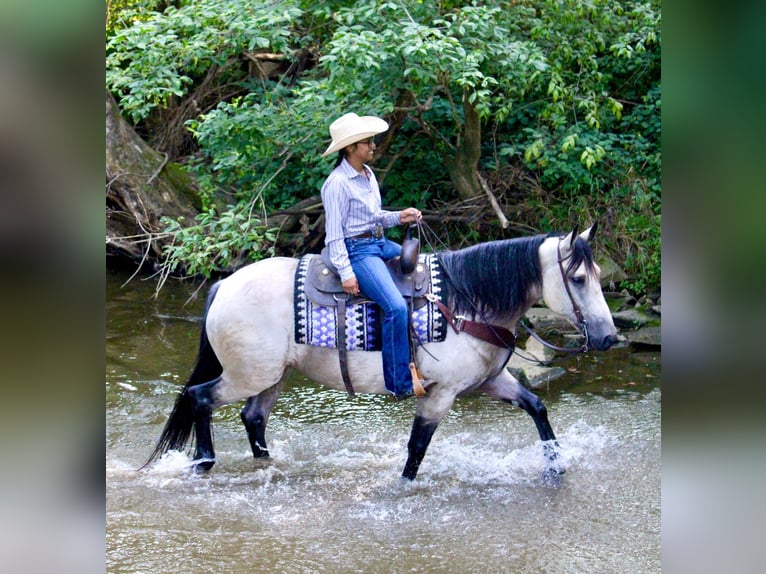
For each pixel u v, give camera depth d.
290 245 8.75
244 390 4.52
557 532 3.95
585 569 3.60
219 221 6.89
